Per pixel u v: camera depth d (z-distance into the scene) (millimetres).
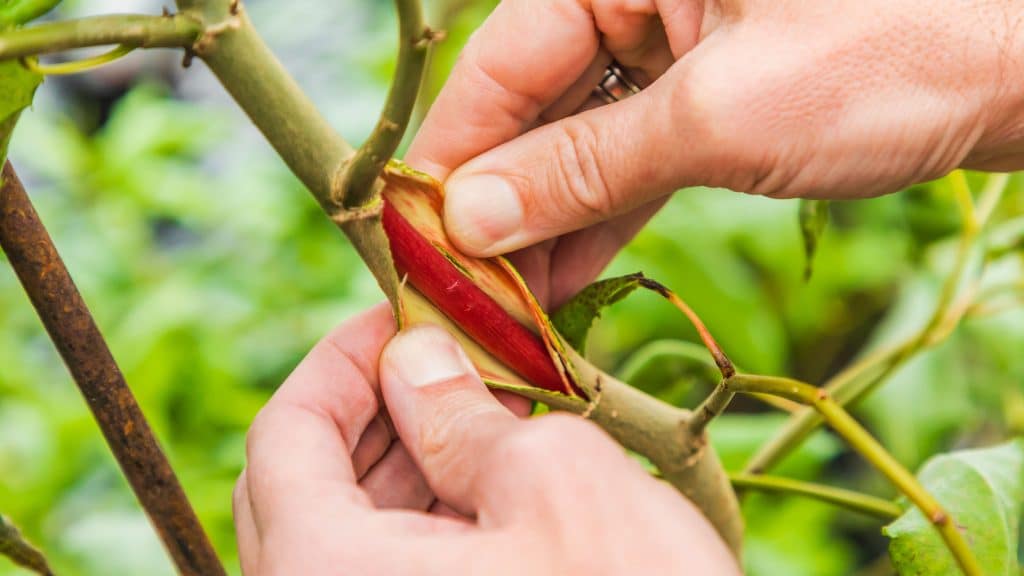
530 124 436
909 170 401
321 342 394
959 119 395
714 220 701
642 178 398
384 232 371
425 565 330
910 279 685
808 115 389
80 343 351
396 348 382
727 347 690
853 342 826
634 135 394
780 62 387
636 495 325
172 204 738
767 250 734
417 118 631
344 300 674
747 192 405
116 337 646
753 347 686
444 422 362
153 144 747
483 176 397
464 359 382
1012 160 425
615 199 402
